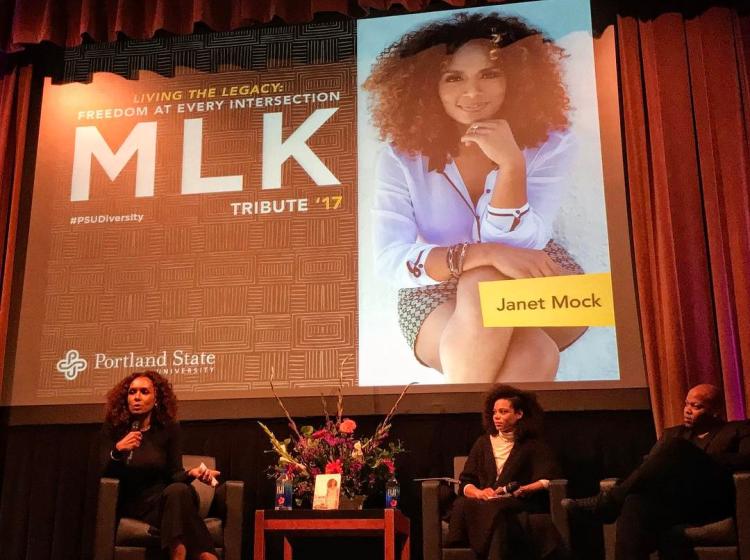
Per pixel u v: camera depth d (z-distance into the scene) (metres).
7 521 4.27
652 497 3.15
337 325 4.27
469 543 3.27
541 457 3.53
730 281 4.10
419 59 4.55
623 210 4.21
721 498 3.15
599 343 4.07
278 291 4.34
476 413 4.10
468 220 4.29
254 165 4.53
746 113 4.27
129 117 4.69
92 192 4.59
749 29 4.37
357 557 4.04
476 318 4.16
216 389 4.26
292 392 4.21
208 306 4.37
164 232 4.50
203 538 3.25
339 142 4.50
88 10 4.60
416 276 4.26
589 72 4.39
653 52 4.39
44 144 4.70
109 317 4.41
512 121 4.39
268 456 4.22
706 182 4.20
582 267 4.16
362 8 4.61
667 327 4.03
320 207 4.42
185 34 4.68
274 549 4.09
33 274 4.51
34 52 4.82
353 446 3.69
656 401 3.95
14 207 4.57
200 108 4.65
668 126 4.29
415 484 4.10
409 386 4.13
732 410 3.93
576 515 3.26
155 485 3.52
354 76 4.58
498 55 4.48
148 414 3.67
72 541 4.23
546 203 4.26
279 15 4.47
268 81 4.64
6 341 4.42
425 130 4.45
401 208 4.36
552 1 4.52
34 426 4.36
